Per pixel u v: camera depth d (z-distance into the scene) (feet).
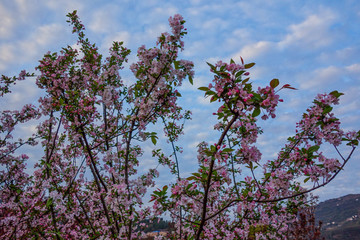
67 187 19.57
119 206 14.60
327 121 12.35
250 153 11.18
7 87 21.59
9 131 21.88
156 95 15.40
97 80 18.66
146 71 15.16
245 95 9.59
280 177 12.54
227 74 9.77
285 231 23.12
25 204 19.22
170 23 13.58
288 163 13.87
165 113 18.53
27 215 18.72
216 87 10.07
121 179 16.30
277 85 9.49
